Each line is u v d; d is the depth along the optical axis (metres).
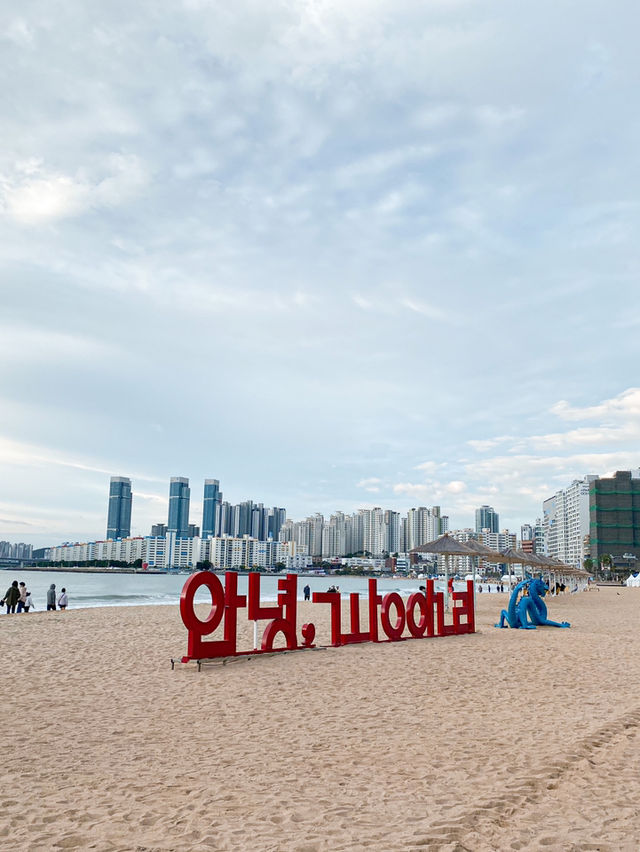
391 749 6.74
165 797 5.31
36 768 6.19
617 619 27.42
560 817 4.67
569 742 6.78
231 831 4.55
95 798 5.31
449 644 16.33
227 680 11.20
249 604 13.75
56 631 19.80
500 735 7.25
